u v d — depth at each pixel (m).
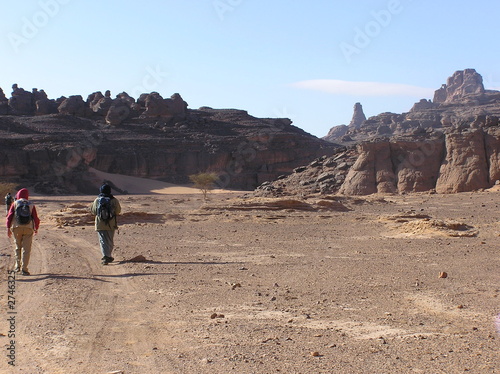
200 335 8.57
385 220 33.41
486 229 26.95
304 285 13.05
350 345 8.02
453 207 47.53
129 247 21.44
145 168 145.12
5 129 141.00
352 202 52.19
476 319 9.64
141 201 77.94
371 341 8.24
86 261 16.97
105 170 142.25
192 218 36.84
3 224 35.22
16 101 174.50
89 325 9.12
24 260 14.20
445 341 8.23
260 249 21.30
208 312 10.20
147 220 35.53
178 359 7.34
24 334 8.50
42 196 102.56
